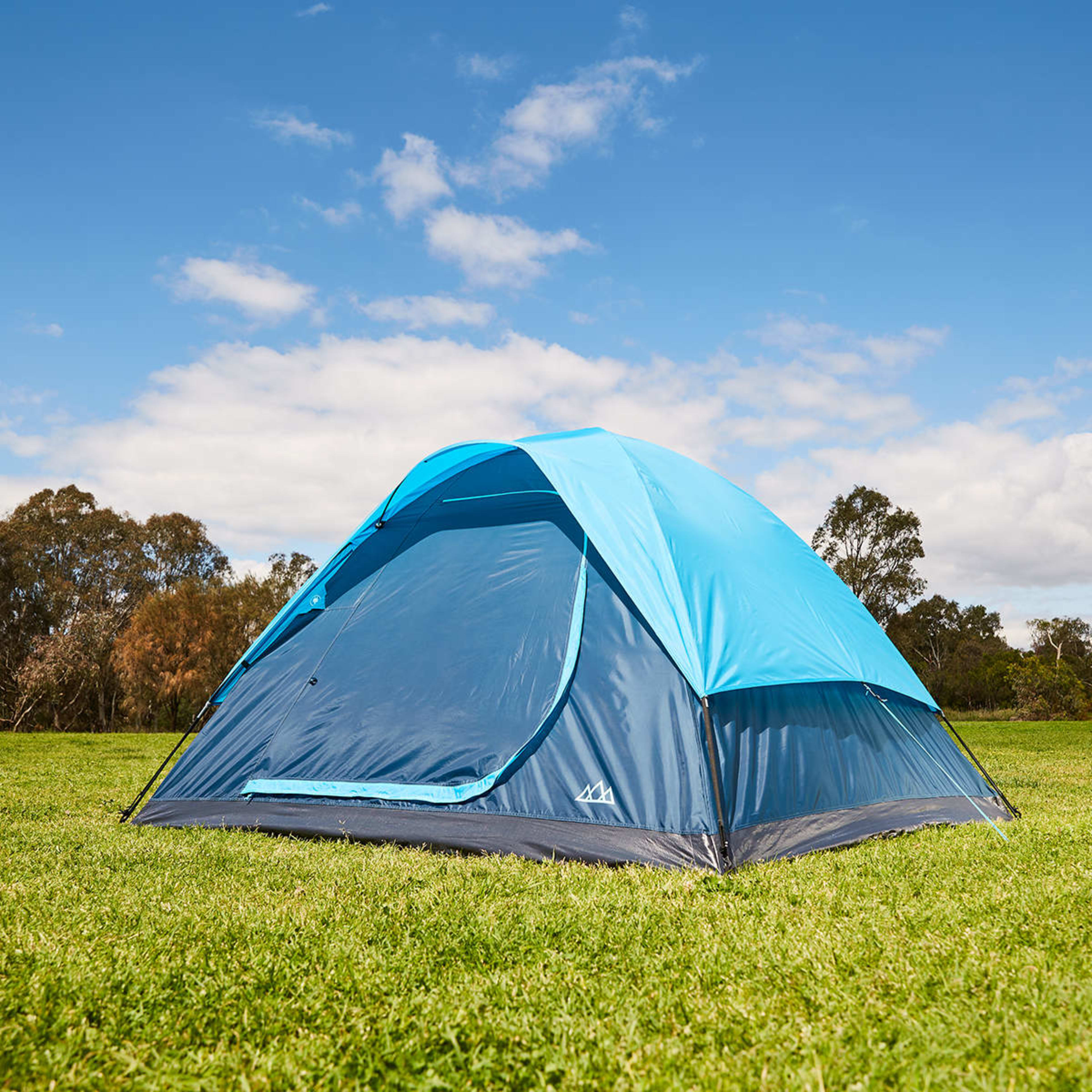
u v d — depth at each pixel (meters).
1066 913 3.47
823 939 3.20
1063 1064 2.13
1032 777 9.66
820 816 5.32
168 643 36.91
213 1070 2.28
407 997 2.74
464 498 6.98
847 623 6.47
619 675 5.39
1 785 8.78
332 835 5.57
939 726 6.82
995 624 57.50
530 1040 2.43
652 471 6.47
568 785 5.19
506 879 4.32
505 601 6.15
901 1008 2.55
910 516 44.69
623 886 4.16
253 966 2.99
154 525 47.97
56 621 43.84
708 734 4.91
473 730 5.68
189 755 6.61
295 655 6.82
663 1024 2.53
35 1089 2.16
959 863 4.59
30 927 3.44
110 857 4.93
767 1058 2.28
